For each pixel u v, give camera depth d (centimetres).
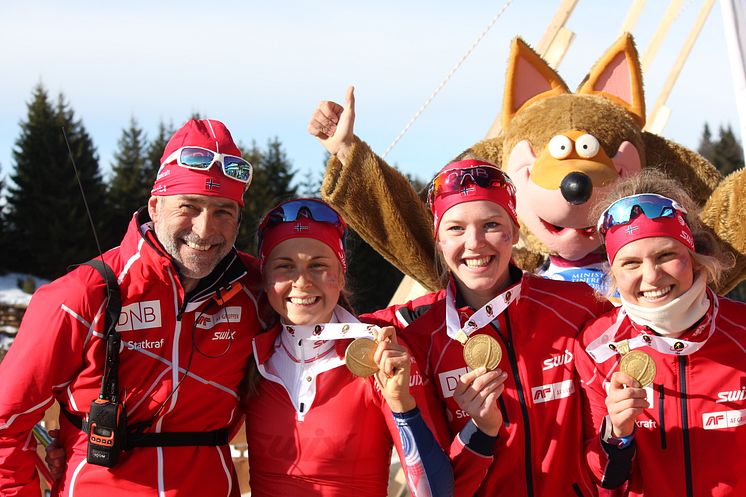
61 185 3866
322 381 279
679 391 271
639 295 270
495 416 261
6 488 269
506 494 281
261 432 283
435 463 257
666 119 743
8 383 267
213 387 282
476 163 293
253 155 4453
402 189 391
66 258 3741
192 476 275
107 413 265
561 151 378
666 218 265
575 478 282
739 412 265
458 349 291
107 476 270
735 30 422
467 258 286
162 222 274
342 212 384
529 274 310
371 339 266
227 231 276
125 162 4588
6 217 3944
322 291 281
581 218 367
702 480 265
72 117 4094
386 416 271
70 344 269
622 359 266
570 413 284
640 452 275
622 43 424
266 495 278
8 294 3469
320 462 270
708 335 271
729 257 351
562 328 291
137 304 275
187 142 277
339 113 376
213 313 287
